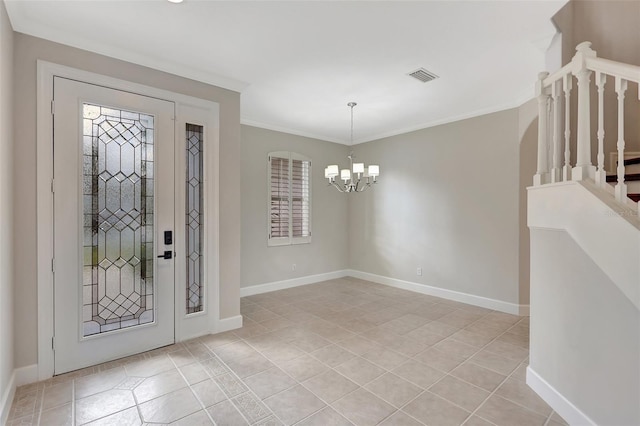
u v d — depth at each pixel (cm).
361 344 304
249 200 482
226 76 323
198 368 256
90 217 259
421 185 495
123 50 269
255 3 209
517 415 199
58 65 244
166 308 297
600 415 172
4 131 200
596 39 279
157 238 291
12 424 189
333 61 291
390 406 208
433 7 213
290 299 457
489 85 344
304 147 548
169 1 207
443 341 312
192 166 315
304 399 215
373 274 569
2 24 195
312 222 559
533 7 213
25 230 231
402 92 364
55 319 243
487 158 419
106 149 266
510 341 313
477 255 429
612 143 290
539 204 223
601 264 170
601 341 173
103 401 212
